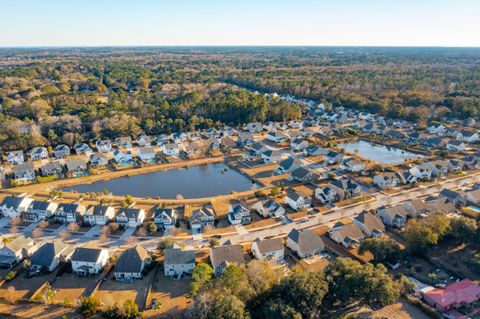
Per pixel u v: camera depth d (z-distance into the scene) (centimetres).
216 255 7662
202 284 6644
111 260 8000
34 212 9800
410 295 6725
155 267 7806
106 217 9512
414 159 14500
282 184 12181
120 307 6319
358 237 8669
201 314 5853
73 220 9588
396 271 7500
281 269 7638
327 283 6362
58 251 7938
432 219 8506
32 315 6369
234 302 5866
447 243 8506
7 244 7981
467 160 13612
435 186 11850
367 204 10631
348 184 11269
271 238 8838
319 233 9138
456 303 6431
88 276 7519
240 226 9519
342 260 6931
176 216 9844
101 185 12388
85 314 6250
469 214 9850
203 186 12344
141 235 9025
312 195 11256
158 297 6838
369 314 6322
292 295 6150
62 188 12025
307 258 8112
